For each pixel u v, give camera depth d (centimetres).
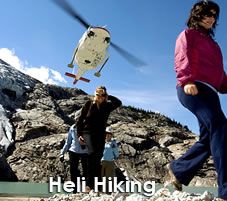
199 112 218
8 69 3098
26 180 1623
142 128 2719
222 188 199
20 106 2611
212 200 226
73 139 482
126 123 2820
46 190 764
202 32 247
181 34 239
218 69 234
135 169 2072
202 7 243
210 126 210
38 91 2981
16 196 416
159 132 2847
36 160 1800
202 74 224
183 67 221
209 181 1983
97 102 396
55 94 3203
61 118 2589
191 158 237
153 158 2189
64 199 303
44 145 1908
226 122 209
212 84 226
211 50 236
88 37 1249
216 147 204
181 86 222
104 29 1234
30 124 2155
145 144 2378
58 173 1711
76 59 1358
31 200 323
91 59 1312
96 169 387
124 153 2191
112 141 571
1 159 1581
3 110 2259
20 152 1845
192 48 234
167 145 2591
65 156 1783
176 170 241
